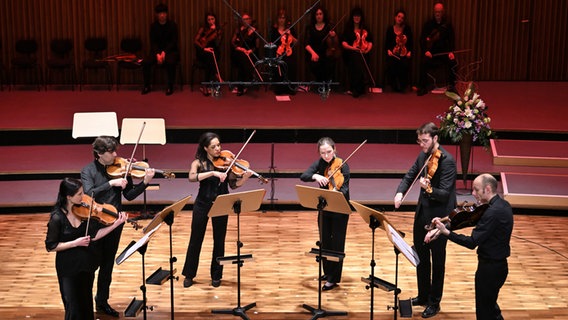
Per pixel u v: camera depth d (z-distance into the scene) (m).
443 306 6.70
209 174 6.88
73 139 10.58
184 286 7.06
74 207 5.91
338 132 10.60
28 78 13.24
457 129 8.93
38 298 6.82
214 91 7.60
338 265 6.95
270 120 10.87
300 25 13.27
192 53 13.30
